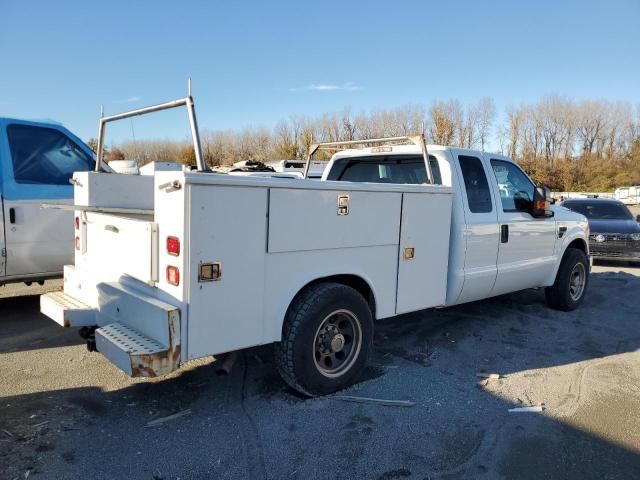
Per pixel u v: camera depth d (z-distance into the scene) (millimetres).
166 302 3357
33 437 3338
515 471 3133
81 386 4160
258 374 4441
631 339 5855
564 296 6906
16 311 6293
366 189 4094
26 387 4125
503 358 5105
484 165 5633
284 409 3812
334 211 3896
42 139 5961
